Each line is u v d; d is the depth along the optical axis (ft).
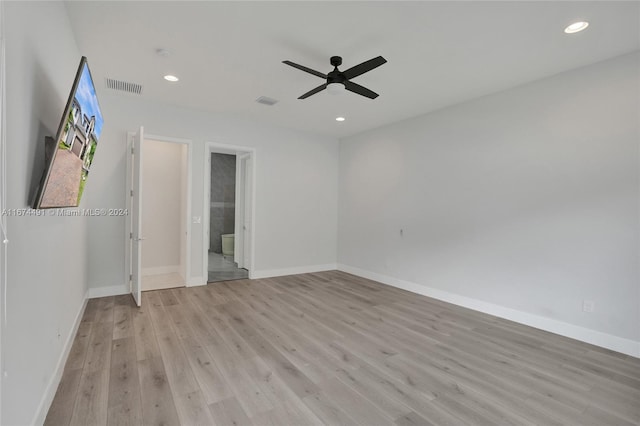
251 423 6.26
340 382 7.80
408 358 9.14
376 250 18.93
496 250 13.04
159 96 14.23
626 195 9.79
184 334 10.43
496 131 13.08
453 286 14.65
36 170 5.64
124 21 8.55
